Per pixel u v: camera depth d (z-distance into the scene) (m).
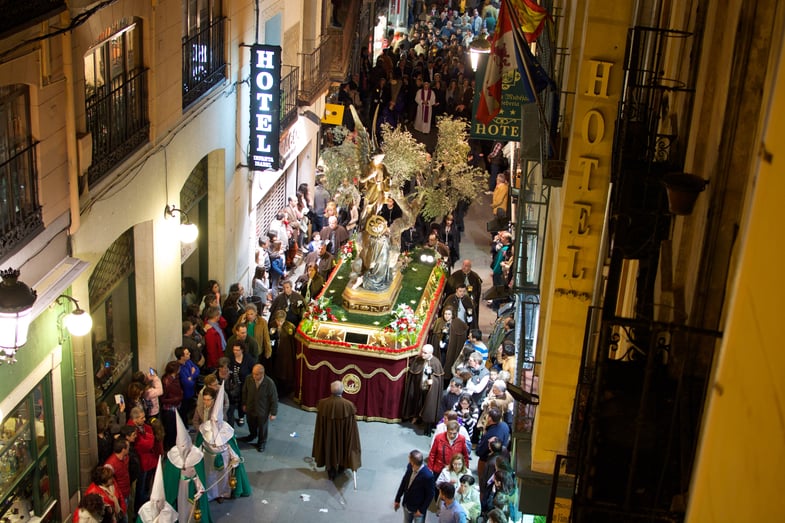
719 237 4.51
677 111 6.01
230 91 16.31
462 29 36.56
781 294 0.95
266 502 12.88
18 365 9.69
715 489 1.05
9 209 9.24
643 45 7.22
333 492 13.21
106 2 10.43
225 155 16.38
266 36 18.83
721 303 4.59
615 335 5.48
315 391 15.13
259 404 13.74
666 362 5.29
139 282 13.70
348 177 16.28
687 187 4.54
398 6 37.03
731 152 4.38
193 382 13.39
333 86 25.94
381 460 14.07
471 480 11.10
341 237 19.50
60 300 10.54
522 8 10.60
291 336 15.24
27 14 8.70
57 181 10.20
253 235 18.58
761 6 4.18
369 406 15.02
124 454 11.02
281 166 18.69
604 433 4.69
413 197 17.05
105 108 11.56
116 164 11.88
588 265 7.72
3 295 8.38
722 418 1.06
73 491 11.53
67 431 11.17
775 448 0.94
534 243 14.73
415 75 28.72
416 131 27.81
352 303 15.84
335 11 26.52
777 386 0.95
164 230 13.92
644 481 4.61
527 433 9.10
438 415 14.43
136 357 14.05
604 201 7.56
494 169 25.06
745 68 4.29
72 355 11.03
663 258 5.48
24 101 9.48
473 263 21.41
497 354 15.05
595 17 7.19
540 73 9.50
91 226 11.26
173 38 13.41
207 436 12.09
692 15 5.79
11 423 9.92
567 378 8.00
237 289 15.92
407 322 15.13
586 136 7.45
